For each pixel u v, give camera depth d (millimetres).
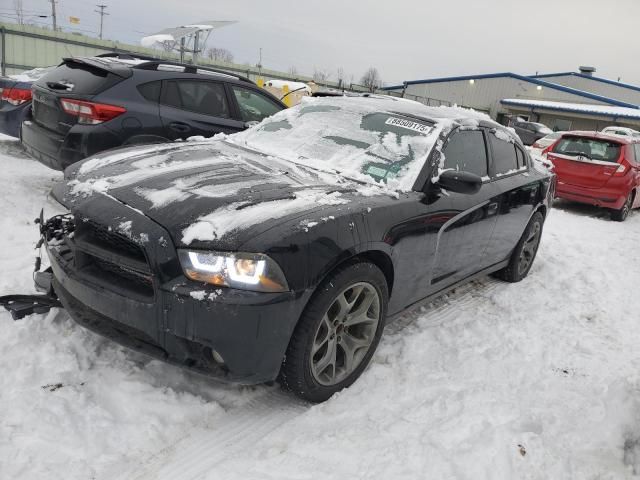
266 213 2350
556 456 2299
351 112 3732
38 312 2770
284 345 2307
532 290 4680
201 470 2119
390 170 3164
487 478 2127
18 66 23172
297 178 2947
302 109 3980
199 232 2189
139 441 2215
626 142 8797
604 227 8102
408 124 3490
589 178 8742
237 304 2117
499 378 3016
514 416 2557
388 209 2768
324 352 2578
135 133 4871
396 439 2338
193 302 2125
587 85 45844
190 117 5254
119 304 2291
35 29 23188
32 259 3797
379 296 2773
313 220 2371
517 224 4406
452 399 2670
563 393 2902
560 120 37344
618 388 2695
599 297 4703
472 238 3645
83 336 2816
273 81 12703
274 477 2074
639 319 4305
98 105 4656
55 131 4824
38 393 2355
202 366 2248
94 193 2529
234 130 5621
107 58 5574
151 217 2289
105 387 2480
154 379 2588
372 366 2918
